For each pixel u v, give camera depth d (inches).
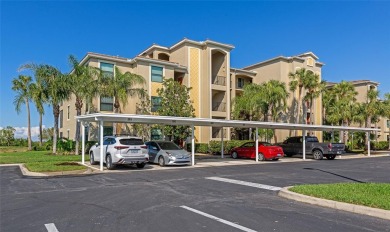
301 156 1190.3
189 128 1139.3
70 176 572.4
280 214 292.2
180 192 407.8
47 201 350.0
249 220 270.8
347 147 1566.2
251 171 658.2
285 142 1159.6
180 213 294.5
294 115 1609.3
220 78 1448.1
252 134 1502.2
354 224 259.8
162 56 1461.6
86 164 770.8
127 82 1051.3
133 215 287.0
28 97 1128.2
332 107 1728.6
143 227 249.3
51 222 264.4
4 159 858.1
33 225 255.8
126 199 361.1
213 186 457.7
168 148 804.0
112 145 677.9
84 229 244.5
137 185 466.3
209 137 1369.3
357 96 2159.2
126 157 664.4
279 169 698.8
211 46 1391.5
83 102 1099.3
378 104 1726.1
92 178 544.7
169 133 1117.1
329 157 1076.5
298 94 1637.6
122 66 1222.3
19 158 888.3
